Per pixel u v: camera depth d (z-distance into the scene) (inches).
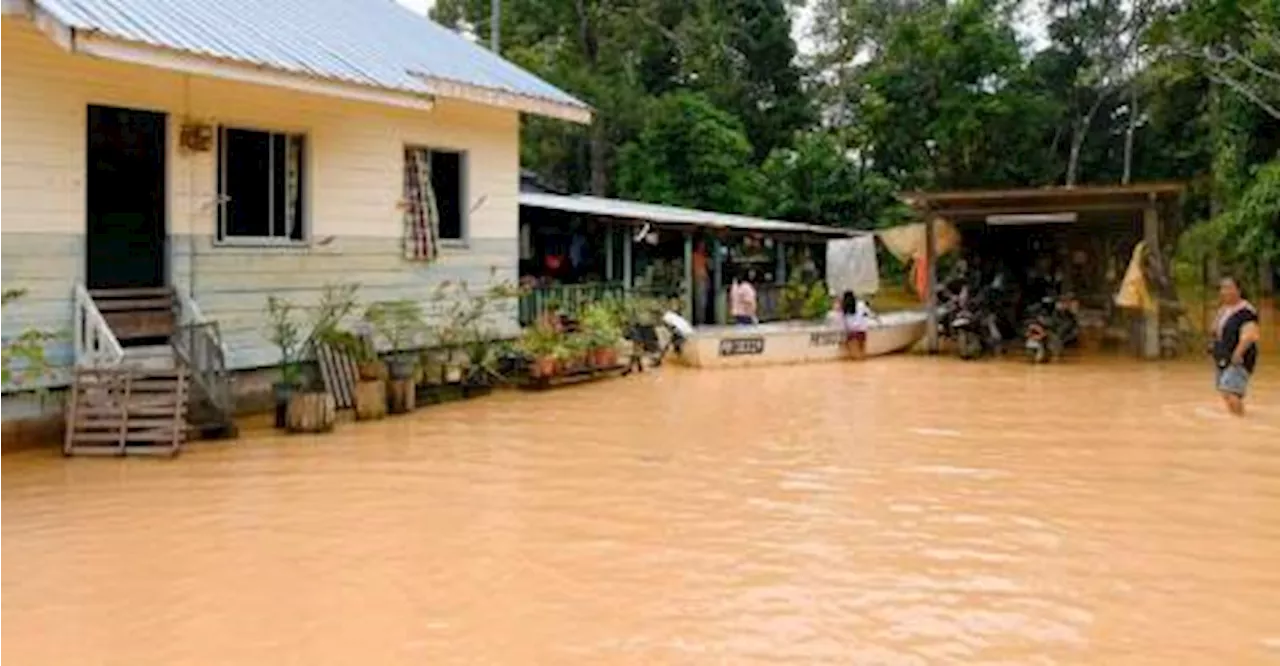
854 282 1164.5
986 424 546.9
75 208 458.3
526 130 1528.1
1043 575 280.8
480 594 262.7
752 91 1674.5
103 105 471.2
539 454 454.6
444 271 664.4
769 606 253.9
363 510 350.6
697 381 741.9
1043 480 404.5
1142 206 883.4
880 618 245.6
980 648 226.5
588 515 345.7
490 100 649.6
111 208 492.4
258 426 517.7
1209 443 488.1
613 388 695.1
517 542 311.6
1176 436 507.8
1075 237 1079.0
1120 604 256.8
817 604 255.6
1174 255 1027.3
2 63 430.6
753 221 1122.0
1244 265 959.6
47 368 447.5
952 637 233.1
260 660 217.9
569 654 221.9
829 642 229.8
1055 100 1537.9
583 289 844.6
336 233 586.6
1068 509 356.5
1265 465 434.0
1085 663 218.5
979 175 1456.7
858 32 1806.1
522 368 681.6
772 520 339.9
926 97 1450.5
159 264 504.7
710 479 404.2
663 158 1459.2
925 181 1494.8
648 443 484.1
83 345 454.3
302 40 539.5
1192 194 1177.4
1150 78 1222.9
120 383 440.5
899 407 610.9
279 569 283.7
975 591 266.5
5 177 433.7
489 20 1665.8
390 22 720.3
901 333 965.8
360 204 601.9
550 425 535.5
